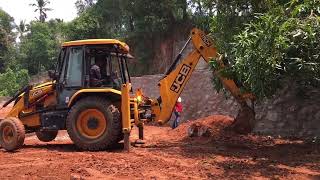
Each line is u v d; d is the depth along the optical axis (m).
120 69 11.20
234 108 15.89
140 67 39.12
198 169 7.80
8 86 54.19
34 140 13.23
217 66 10.45
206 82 17.30
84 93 10.34
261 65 8.66
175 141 11.93
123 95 9.94
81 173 7.48
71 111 10.22
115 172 7.53
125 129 9.85
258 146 10.77
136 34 38.69
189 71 10.90
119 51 10.98
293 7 9.04
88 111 10.16
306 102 12.27
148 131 15.95
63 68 10.66
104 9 42.84
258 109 13.30
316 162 8.53
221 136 11.79
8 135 10.52
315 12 8.70
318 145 10.70
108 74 10.72
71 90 10.55
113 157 9.02
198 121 13.00
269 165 8.20
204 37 10.96
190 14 36.44
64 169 7.81
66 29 45.78
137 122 10.60
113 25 43.59
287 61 9.03
